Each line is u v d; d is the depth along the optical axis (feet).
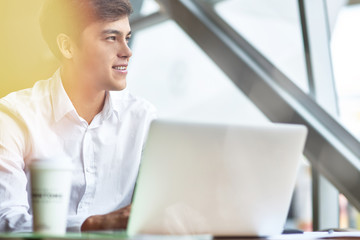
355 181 10.75
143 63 16.12
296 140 4.36
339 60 11.76
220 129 4.13
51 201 3.82
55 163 3.83
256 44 12.78
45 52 11.34
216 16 13.42
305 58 11.98
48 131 6.28
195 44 13.33
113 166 6.57
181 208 4.17
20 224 5.10
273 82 12.30
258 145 4.26
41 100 6.37
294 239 4.35
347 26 11.72
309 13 11.88
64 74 6.42
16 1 11.64
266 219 4.41
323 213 11.69
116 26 6.10
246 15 12.88
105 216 4.52
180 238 3.89
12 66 11.70
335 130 11.46
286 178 4.39
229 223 4.31
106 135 6.53
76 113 6.27
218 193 4.23
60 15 6.17
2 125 5.98
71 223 5.98
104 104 6.51
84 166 6.34
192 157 4.10
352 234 4.95
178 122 4.01
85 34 6.10
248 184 4.28
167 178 4.09
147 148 4.01
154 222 4.15
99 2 6.04
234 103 14.76
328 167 11.08
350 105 11.47
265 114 12.05
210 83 16.28
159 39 15.98
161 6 14.05
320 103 11.85
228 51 12.73
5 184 5.64
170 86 16.63
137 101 6.97
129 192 6.66
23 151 6.15
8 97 6.30
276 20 12.44
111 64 6.18
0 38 11.68
